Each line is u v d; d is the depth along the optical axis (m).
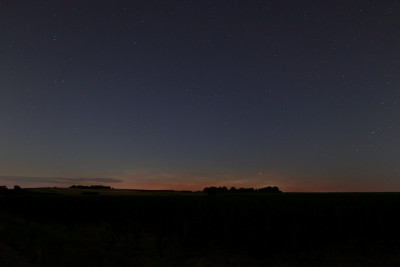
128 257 13.58
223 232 18.41
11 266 10.36
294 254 14.98
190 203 25.39
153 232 21.86
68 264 10.36
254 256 14.76
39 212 33.62
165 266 12.38
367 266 12.43
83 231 23.14
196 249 16.28
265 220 16.58
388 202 21.42
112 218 27.62
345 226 18.66
